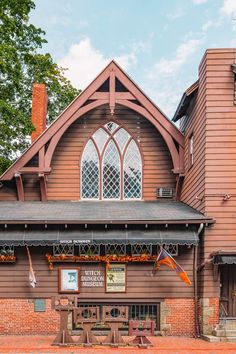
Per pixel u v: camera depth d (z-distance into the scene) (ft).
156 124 69.92
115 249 60.59
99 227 59.47
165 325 59.41
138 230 59.26
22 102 104.58
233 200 58.03
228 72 59.57
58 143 72.28
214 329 55.98
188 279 56.29
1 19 76.84
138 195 71.97
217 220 57.93
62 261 60.29
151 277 60.44
